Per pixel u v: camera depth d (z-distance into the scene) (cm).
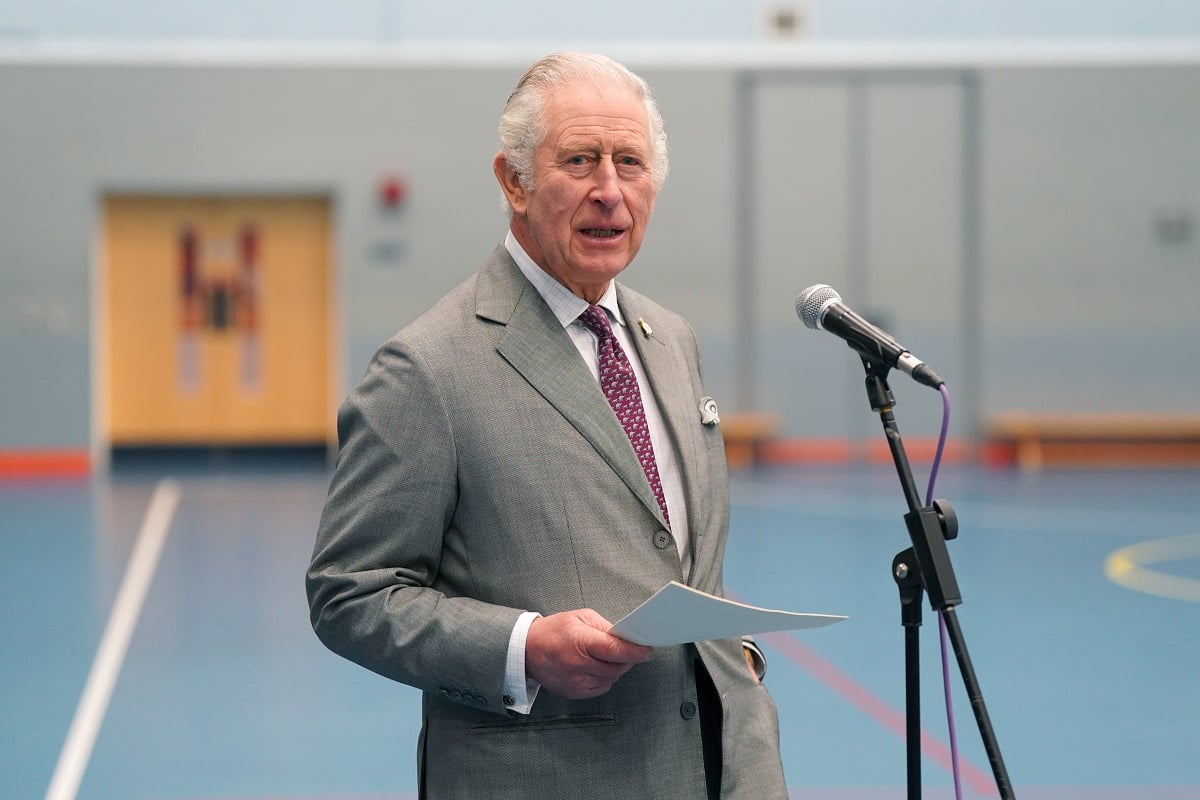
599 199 389
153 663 1150
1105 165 2553
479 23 2517
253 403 2556
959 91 2553
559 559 386
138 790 845
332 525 391
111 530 1817
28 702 1038
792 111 2545
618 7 2531
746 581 1488
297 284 2542
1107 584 1473
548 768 384
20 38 2436
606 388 410
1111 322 2564
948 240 2564
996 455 2564
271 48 2477
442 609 376
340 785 853
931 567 412
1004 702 1034
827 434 2572
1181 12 2562
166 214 2517
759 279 2559
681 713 398
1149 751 916
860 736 945
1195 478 2378
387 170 2497
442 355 390
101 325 2491
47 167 2439
